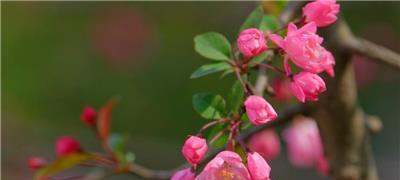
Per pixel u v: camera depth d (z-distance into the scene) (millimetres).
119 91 9719
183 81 9656
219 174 2256
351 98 3447
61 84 9812
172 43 10008
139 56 10008
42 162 3859
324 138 3580
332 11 2584
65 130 8469
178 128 9250
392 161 8078
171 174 3537
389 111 8672
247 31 2424
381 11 9141
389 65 3375
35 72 9898
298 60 2391
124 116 9414
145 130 9305
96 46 10172
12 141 8008
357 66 8742
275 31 2732
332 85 3393
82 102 9695
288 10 3266
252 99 2334
